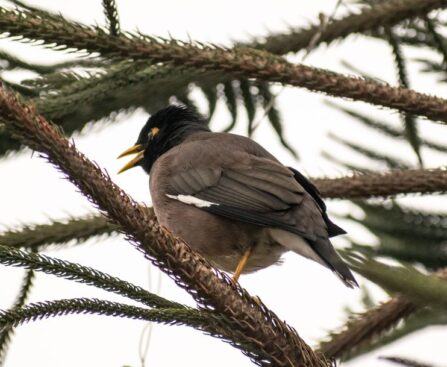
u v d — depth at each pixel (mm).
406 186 10047
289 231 10391
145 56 9070
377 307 8867
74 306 6449
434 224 10469
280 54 11086
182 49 9203
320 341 8906
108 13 8820
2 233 10031
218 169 11773
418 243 10406
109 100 11406
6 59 10836
